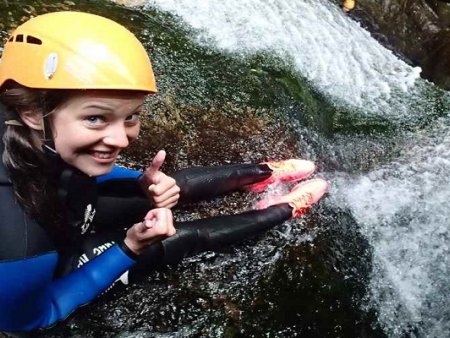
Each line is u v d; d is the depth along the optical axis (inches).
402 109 76.1
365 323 47.9
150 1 76.0
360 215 56.9
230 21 77.4
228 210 51.4
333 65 79.9
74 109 28.0
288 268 48.0
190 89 62.5
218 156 56.5
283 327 43.9
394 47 101.4
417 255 55.2
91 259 39.0
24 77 28.1
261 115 62.6
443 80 94.0
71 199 32.2
